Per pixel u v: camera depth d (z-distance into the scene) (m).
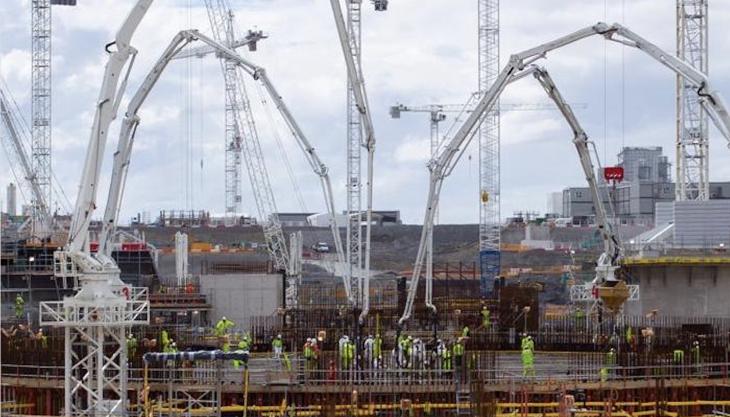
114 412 67.69
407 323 109.81
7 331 99.19
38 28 178.00
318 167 112.50
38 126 177.75
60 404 80.44
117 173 81.06
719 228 119.88
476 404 70.69
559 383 78.19
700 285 108.00
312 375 79.81
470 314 114.06
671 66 83.38
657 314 106.25
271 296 127.31
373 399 77.75
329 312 111.62
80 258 67.12
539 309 127.69
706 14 138.75
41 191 176.88
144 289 72.62
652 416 77.06
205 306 125.81
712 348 89.44
